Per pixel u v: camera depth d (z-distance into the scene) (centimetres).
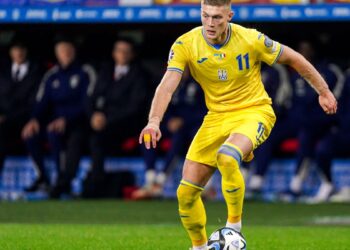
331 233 3056
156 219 3672
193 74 2289
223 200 4562
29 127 4578
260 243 2739
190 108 4456
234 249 2152
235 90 2256
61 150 4594
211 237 2175
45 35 4962
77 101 4534
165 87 2194
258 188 4444
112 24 4909
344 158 4556
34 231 3044
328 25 4772
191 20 4425
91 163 4528
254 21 4466
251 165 4503
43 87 4600
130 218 3709
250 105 2256
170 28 4872
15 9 4531
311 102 4381
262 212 3972
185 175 2255
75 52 4662
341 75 4422
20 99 4653
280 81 4416
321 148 4400
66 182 4544
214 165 2252
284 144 4562
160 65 4931
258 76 2286
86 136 4572
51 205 4253
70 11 4497
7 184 4750
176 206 4216
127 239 2812
